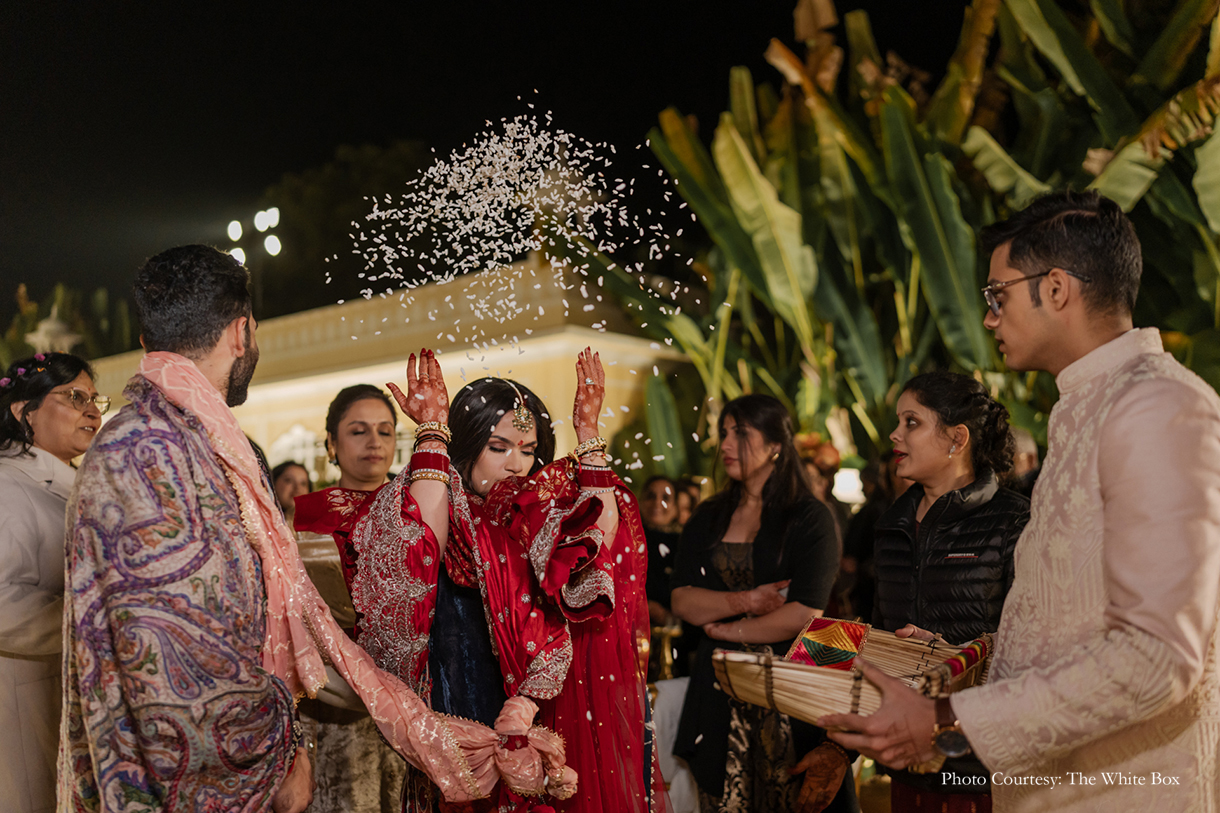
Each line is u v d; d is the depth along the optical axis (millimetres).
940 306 7035
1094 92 6531
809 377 8125
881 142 8453
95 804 1421
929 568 2125
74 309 15977
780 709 1378
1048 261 1366
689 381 9117
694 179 8227
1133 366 1300
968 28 7797
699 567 2809
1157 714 1186
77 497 1401
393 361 9320
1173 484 1154
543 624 1852
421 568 1718
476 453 2000
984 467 2201
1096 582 1266
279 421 10984
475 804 1790
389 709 1622
